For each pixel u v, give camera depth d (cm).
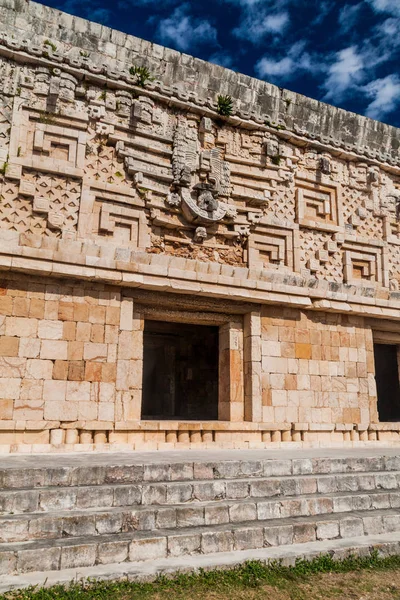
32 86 1100
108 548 523
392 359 1988
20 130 1079
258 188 1325
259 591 491
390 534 661
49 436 991
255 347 1234
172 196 1204
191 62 1274
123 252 1099
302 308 1308
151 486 638
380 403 2002
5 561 486
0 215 1035
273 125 1355
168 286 1122
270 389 1227
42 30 1121
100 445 1018
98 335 1073
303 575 536
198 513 611
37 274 1035
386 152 1538
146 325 1772
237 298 1214
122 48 1200
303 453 1000
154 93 1223
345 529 644
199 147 1272
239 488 682
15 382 982
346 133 1473
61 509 589
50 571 495
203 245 1245
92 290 1088
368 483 777
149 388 1970
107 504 610
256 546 588
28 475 633
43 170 1084
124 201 1155
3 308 1002
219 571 521
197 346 1898
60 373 1023
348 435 1295
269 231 1320
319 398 1280
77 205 1109
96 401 1042
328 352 1324
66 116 1126
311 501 681
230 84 1316
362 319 1397
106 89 1185
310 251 1379
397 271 1501
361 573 552
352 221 1448
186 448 1096
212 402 1842
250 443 1160
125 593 468
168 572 505
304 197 1401
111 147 1178
